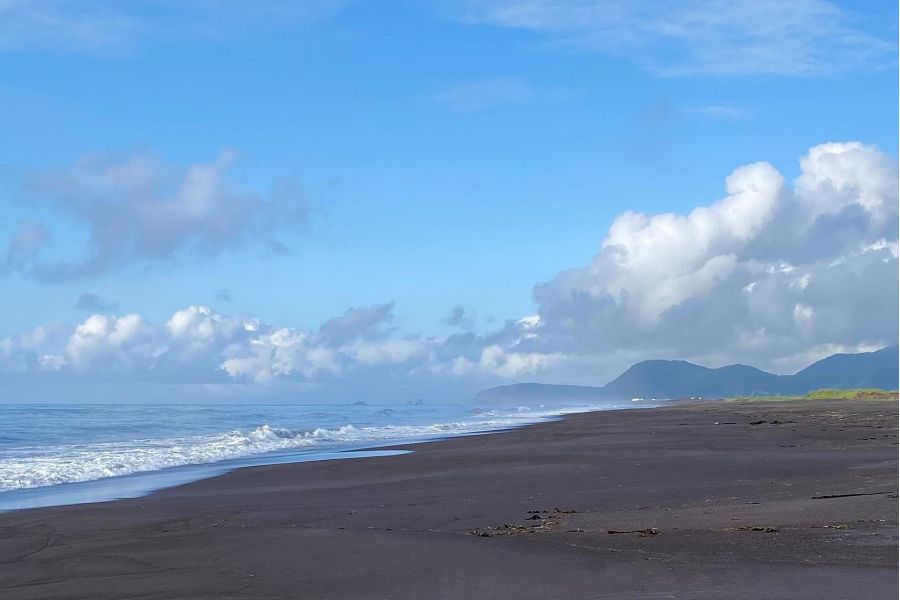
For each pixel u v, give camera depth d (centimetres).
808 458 2073
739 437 3044
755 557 858
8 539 1195
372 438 3947
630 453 2425
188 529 1212
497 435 3872
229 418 6631
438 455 2614
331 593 770
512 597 726
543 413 9112
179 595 788
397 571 845
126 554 1020
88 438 3866
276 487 1842
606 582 766
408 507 1407
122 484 1986
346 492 1691
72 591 831
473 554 910
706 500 1374
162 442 3544
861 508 1174
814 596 688
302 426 5494
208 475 2175
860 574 766
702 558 857
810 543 934
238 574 866
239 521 1295
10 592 845
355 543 1000
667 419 5194
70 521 1354
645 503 1369
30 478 2094
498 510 1339
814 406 6831
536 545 956
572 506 1362
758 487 1523
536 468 2050
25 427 4659
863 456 2080
